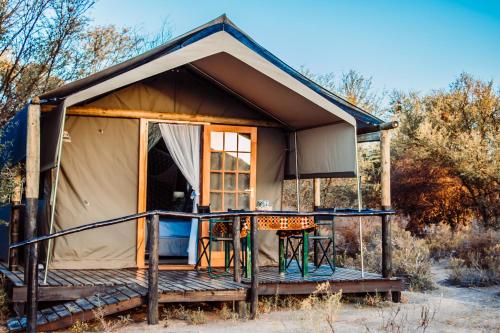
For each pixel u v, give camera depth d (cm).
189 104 878
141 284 663
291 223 741
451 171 1477
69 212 808
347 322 614
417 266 898
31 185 652
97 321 619
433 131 1489
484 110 1545
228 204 897
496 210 1388
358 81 1853
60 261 801
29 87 1145
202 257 862
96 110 821
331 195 1590
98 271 788
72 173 813
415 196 1521
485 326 607
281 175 941
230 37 700
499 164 1368
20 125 749
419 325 607
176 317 635
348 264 1023
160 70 671
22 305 640
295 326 590
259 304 698
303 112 836
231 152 903
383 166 776
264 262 913
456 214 1470
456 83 1619
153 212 603
